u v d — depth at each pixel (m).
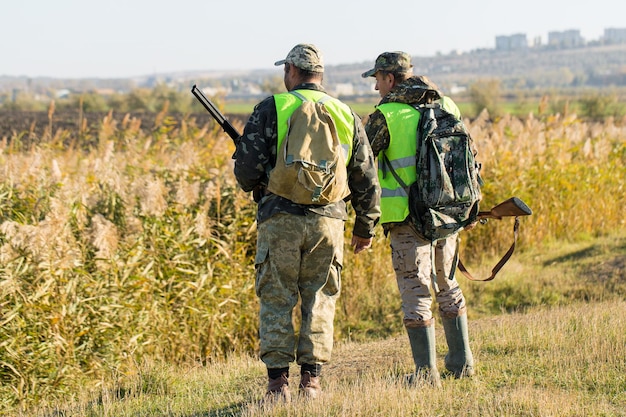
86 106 64.44
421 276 7.31
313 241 6.59
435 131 7.05
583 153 20.14
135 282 10.48
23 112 54.59
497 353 8.80
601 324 9.53
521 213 7.48
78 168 14.43
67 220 10.59
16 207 11.63
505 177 17.53
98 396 8.82
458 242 7.47
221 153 15.56
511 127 20.50
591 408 6.42
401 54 7.39
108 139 18.06
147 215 11.32
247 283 11.91
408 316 7.38
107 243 10.27
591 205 19.06
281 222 6.53
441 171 6.96
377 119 7.18
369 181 6.79
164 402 7.96
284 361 6.71
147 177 12.49
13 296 9.47
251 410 6.64
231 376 9.06
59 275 9.67
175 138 18.58
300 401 6.61
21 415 8.29
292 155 6.36
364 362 9.14
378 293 13.87
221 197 12.83
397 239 7.29
